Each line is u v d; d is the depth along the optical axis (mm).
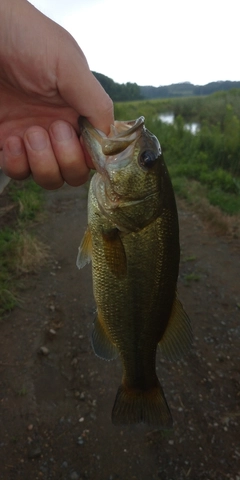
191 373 3582
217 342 3973
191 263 5551
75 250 5809
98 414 3160
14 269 5059
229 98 27594
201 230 6707
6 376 3473
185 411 3193
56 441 2928
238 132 12148
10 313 4297
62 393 3346
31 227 6586
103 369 3605
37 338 3947
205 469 2738
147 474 2711
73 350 3814
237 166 10398
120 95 37000
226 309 4508
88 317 4270
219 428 3047
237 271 5328
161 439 2967
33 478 2668
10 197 7656
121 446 2908
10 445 2881
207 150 12055
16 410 3156
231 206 7570
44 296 4633
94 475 2701
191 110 29281
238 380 3500
